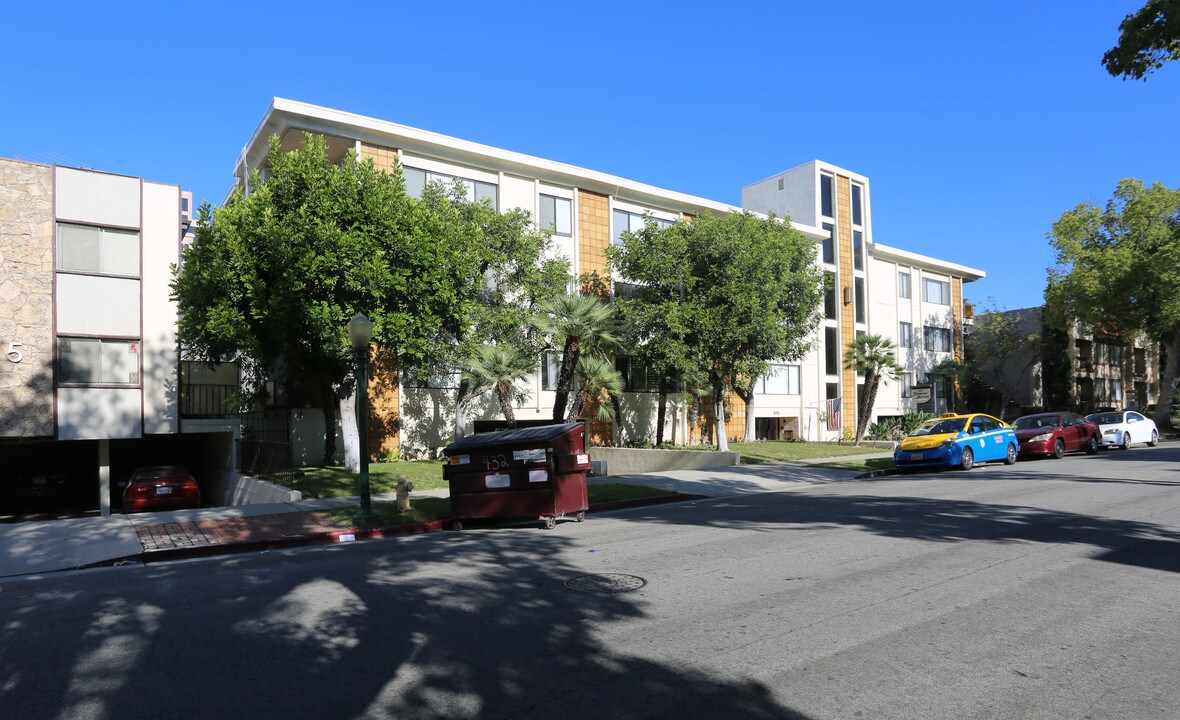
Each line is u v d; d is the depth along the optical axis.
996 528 10.45
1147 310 39.00
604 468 21.38
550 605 6.78
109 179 19.45
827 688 4.65
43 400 18.36
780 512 12.95
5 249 18.08
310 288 16.83
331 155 25.58
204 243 17.34
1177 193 38.78
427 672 5.08
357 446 19.45
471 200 26.92
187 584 8.25
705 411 35.12
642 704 4.45
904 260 47.16
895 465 22.22
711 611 6.43
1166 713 4.27
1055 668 4.98
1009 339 47.97
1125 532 10.02
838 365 42.00
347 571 8.63
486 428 28.14
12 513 23.47
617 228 31.45
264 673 5.16
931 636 5.66
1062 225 42.31
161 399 19.84
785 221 29.41
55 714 4.52
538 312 23.69
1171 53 11.48
